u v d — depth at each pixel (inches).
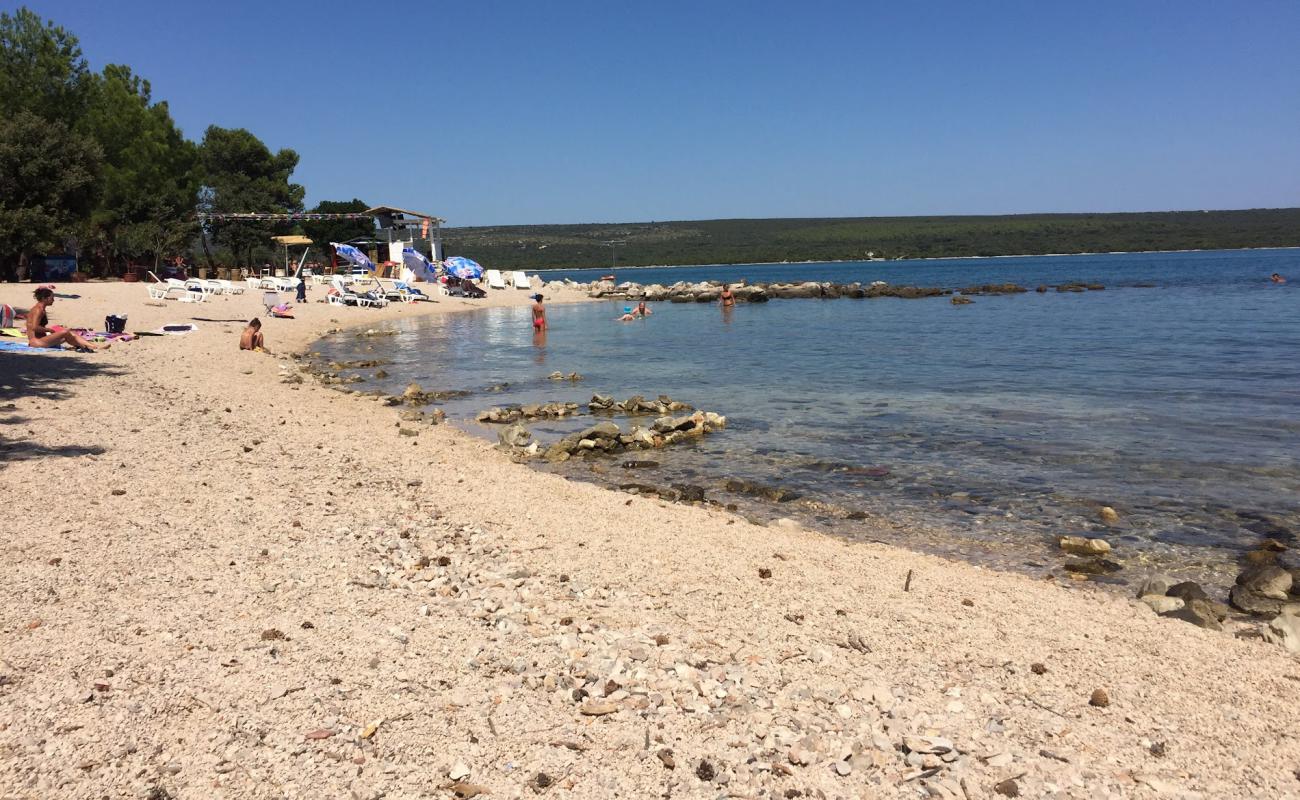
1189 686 230.2
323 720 185.5
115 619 232.5
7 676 194.2
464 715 192.9
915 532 421.1
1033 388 859.4
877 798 168.7
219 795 156.3
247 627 234.7
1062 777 179.9
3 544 291.0
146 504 359.3
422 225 2751.0
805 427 689.0
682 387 913.5
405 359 1166.3
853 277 4886.8
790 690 216.4
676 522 400.8
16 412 559.8
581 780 170.2
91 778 157.6
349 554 312.7
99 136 1849.2
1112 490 489.7
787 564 333.7
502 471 512.7
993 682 229.1
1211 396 778.8
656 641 244.2
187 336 1136.2
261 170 2869.1
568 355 1216.2
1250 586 330.3
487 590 281.9
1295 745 197.8
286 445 531.8
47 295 885.8
